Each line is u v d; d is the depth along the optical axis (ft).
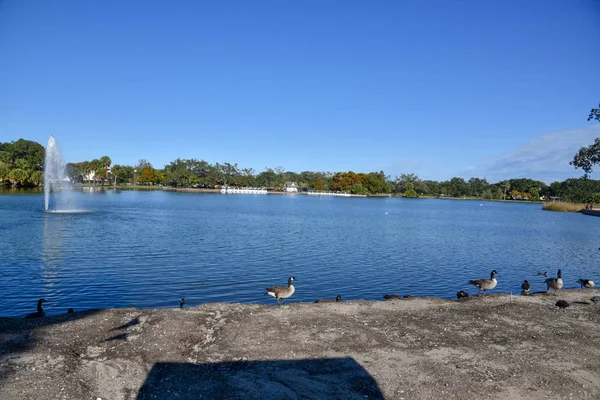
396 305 47.83
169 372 28.84
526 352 33.47
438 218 262.67
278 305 47.21
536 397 26.61
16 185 421.59
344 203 452.76
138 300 60.54
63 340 33.73
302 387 27.02
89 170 567.59
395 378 28.37
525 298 53.93
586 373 30.01
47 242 110.01
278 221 199.21
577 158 92.63
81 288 66.03
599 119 65.16
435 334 37.27
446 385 27.53
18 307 56.24
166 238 124.47
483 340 35.99
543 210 409.08
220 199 422.82
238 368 29.60
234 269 83.35
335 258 100.99
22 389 25.66
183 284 70.13
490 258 110.52
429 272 88.33
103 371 28.53
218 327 38.09
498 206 506.07
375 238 145.89
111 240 116.57
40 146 482.69
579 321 42.47
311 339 35.01
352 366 30.09
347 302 48.98
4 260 85.97
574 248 134.41
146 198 374.84
